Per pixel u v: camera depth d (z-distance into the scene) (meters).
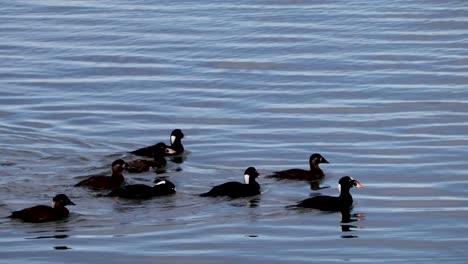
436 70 45.31
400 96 42.34
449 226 30.08
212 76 45.06
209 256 27.81
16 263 27.23
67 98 42.50
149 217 30.08
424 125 39.06
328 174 34.16
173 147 36.19
